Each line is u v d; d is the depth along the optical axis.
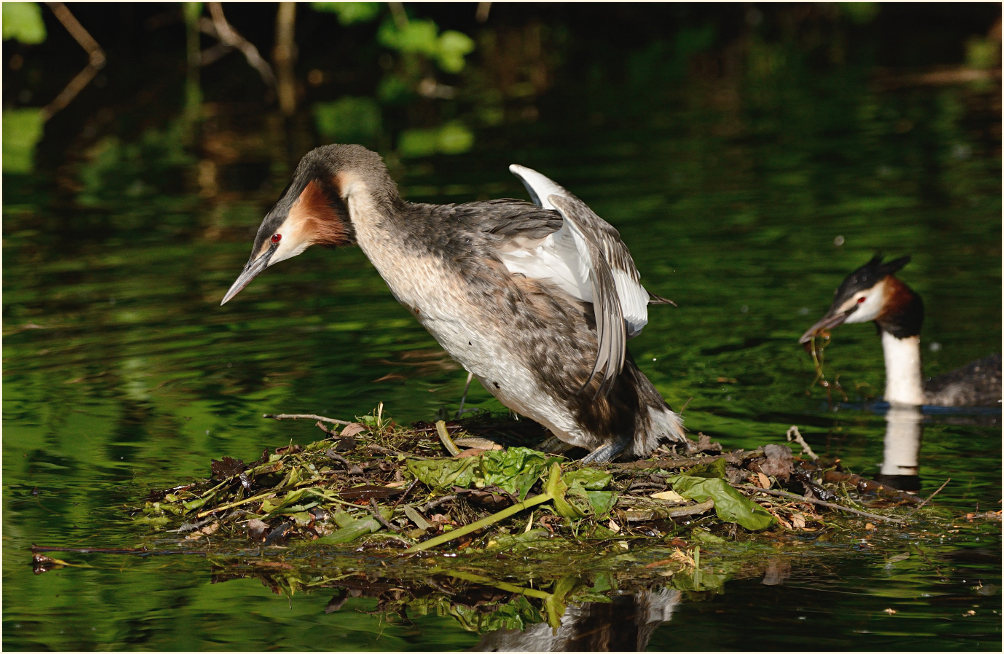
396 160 20.23
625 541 8.66
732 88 26.64
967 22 33.06
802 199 17.95
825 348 13.34
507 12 33.09
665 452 9.77
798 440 9.90
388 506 8.88
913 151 20.44
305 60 29.78
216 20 26.61
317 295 14.81
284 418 10.95
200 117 24.19
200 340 13.15
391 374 12.19
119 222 17.22
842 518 9.09
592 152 20.84
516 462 8.98
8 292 14.48
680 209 17.53
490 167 19.55
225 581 8.12
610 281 8.61
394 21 25.03
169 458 10.05
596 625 7.45
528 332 9.15
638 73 28.70
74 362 12.45
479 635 7.37
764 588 7.94
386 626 7.50
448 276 9.12
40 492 9.46
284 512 8.88
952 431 11.04
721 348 13.12
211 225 17.03
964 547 8.57
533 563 8.34
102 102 25.56
